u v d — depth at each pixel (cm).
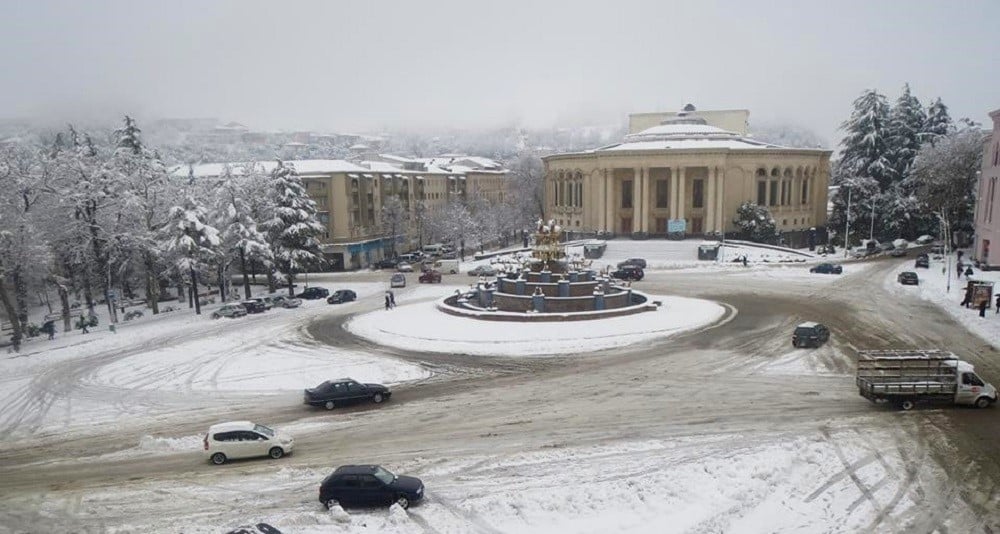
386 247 10250
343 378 3175
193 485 2111
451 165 15562
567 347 3781
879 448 2230
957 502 1864
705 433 2402
